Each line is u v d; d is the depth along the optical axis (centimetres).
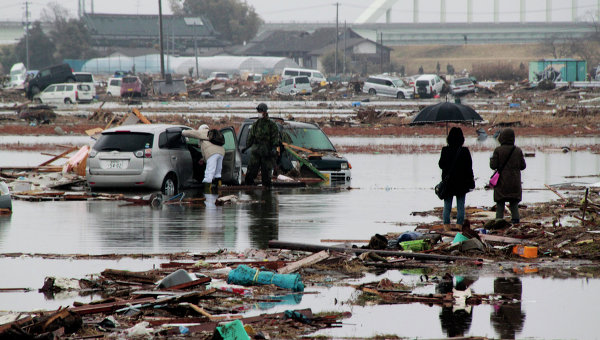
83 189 3138
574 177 3600
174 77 19212
